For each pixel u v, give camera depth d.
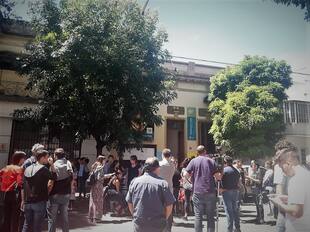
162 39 12.72
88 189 13.69
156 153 17.56
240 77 18.09
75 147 15.34
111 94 11.93
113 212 10.95
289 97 18.50
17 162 7.35
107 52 11.52
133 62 11.85
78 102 11.86
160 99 13.33
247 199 13.27
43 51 12.03
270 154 16.12
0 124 14.37
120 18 12.34
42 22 12.45
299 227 3.98
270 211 11.25
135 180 4.58
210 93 18.92
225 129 16.58
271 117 16.12
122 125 12.05
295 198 3.96
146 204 4.34
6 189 7.12
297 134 17.75
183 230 8.61
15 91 14.88
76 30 11.43
